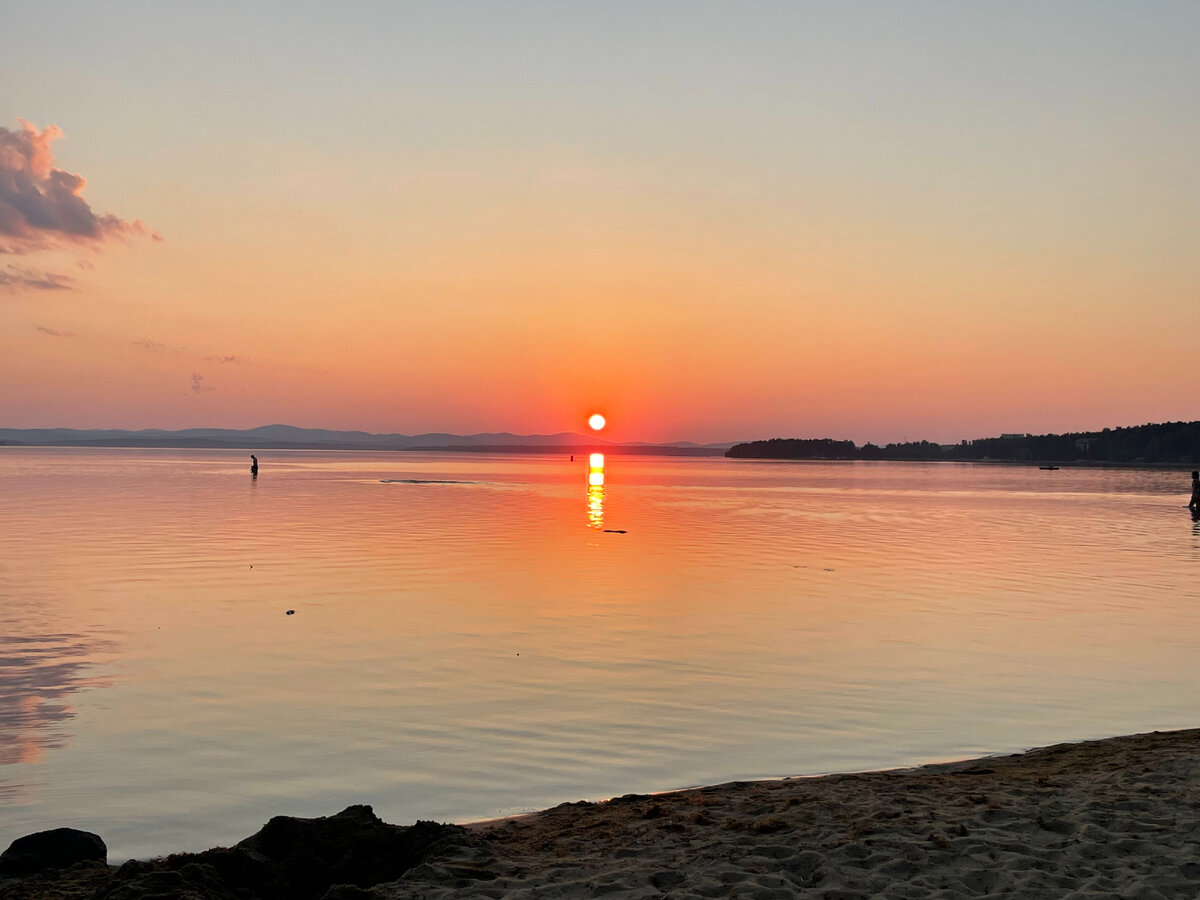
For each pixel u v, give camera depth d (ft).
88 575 97.91
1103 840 28.73
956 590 93.45
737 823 31.30
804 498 287.89
